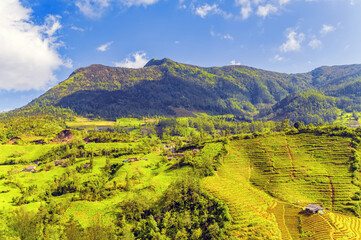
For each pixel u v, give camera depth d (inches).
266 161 5782.5
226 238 3378.4
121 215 4151.1
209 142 7578.7
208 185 4734.3
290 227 3617.1
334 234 3348.9
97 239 3550.7
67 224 4055.1
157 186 5113.2
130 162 7327.8
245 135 7313.0
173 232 3641.7
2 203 4707.2
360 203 3978.8
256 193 4581.7
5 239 3523.6
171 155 7795.3
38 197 5142.7
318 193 4429.1
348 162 5113.2
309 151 5831.7
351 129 6186.0
